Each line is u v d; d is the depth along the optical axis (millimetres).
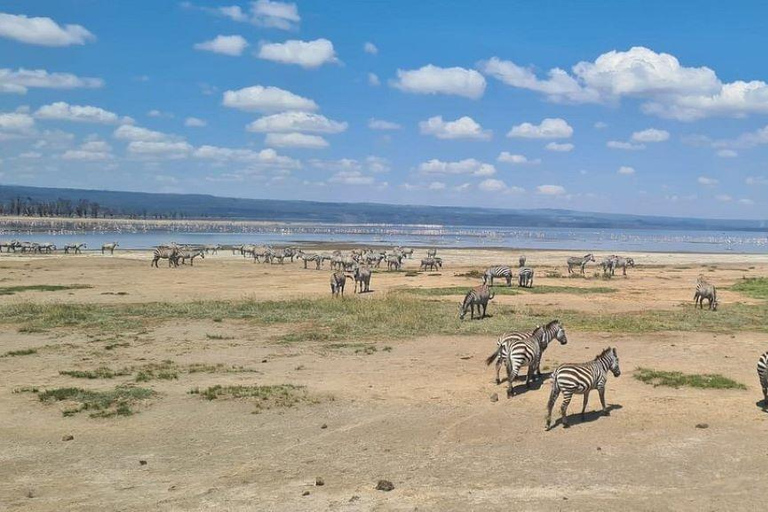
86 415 14094
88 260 58156
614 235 193625
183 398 15289
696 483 10664
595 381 13734
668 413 14273
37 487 10492
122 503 9883
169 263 54688
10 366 18547
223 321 26469
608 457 11766
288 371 18125
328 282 42812
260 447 12305
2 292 35438
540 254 83000
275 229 187375
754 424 13555
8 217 191875
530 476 10922
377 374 17797
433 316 27141
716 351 20922
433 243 117250
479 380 17172
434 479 10797
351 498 10039
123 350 20906
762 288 40188
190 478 10867
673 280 46781
